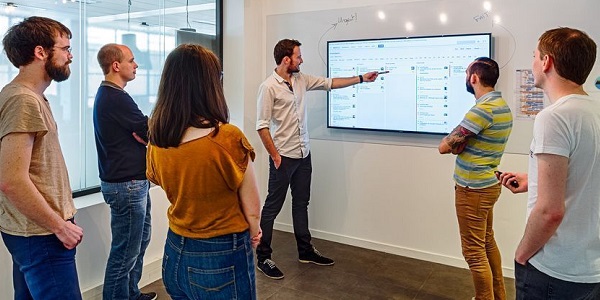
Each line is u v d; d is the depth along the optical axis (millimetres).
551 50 1420
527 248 1446
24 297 1778
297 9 3855
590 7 2721
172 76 1381
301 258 3416
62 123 2641
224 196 1443
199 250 1456
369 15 3490
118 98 2279
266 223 3246
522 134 2988
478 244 2473
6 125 1500
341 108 3646
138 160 2346
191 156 1369
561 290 1400
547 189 1342
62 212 1673
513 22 2955
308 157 3410
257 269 3262
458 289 2939
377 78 3445
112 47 2322
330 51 3650
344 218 3797
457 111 3156
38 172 1590
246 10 3869
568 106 1353
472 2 3076
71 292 1669
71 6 2635
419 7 3270
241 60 3910
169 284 1557
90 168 2840
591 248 1376
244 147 1422
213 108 1391
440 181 3330
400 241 3541
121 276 2395
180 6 3543
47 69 1640
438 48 3186
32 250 1599
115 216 2352
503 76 3016
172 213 1514
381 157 3568
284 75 3238
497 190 2436
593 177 1345
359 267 3309
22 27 1593
